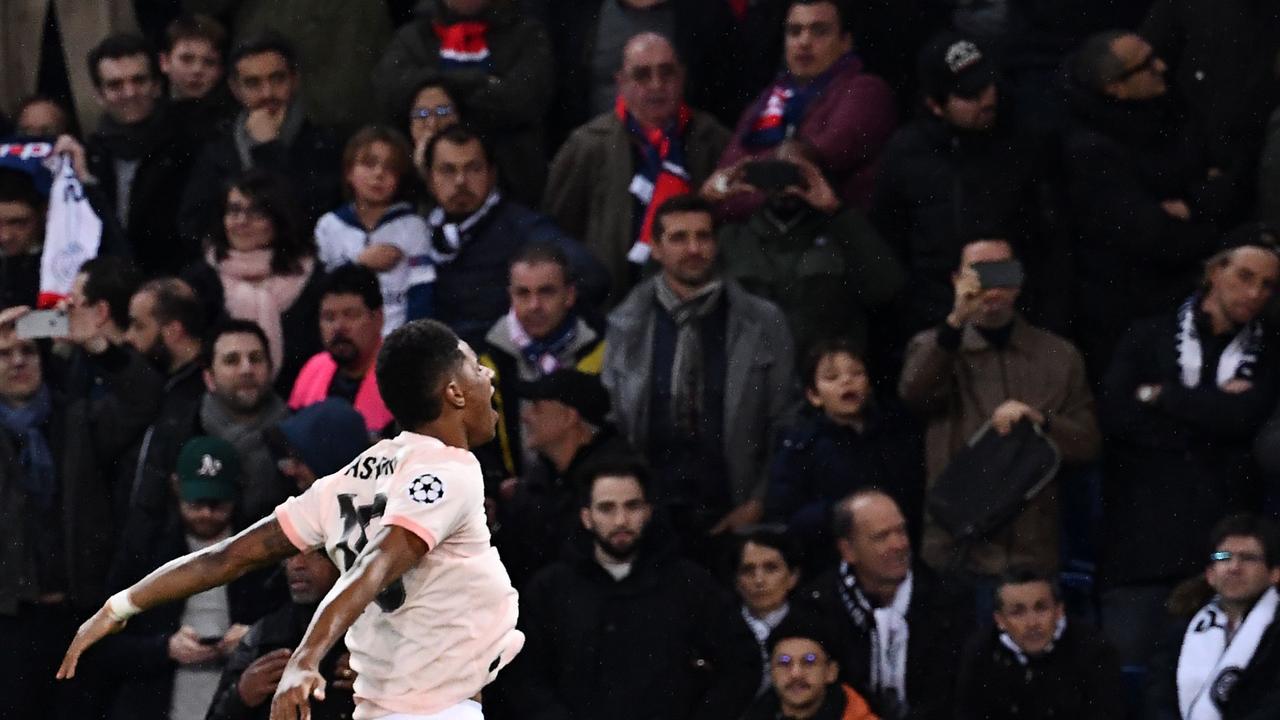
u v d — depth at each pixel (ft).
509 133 139.13
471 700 69.10
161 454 122.52
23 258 139.23
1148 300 131.95
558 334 124.77
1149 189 132.36
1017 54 140.15
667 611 112.68
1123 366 124.16
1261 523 112.06
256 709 105.60
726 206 132.57
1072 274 132.16
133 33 144.77
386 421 123.95
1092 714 110.93
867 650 112.68
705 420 123.65
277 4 145.38
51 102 145.89
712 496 122.93
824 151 134.21
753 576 115.44
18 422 125.49
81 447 126.31
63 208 138.31
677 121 136.56
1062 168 132.98
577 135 137.18
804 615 111.96
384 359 68.54
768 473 122.72
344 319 124.36
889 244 132.67
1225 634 112.68
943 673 112.88
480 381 69.10
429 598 67.26
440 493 66.03
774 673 111.24
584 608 112.47
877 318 132.67
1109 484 123.85
